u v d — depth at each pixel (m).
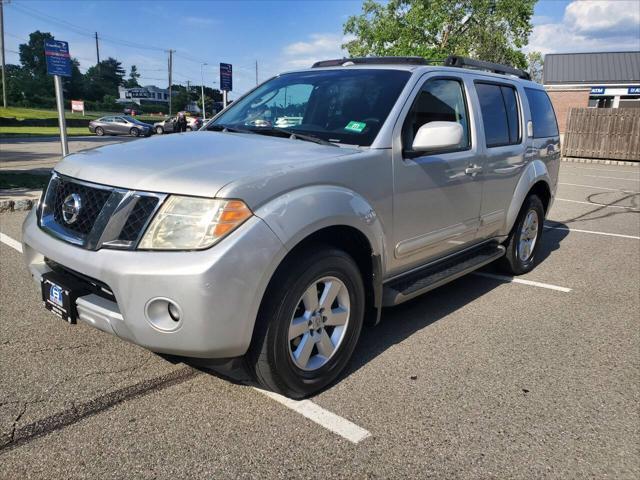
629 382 3.41
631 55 37.81
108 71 136.88
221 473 2.44
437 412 2.98
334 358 3.17
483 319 4.43
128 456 2.53
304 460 2.54
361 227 3.14
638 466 2.58
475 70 4.73
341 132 3.56
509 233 5.33
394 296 3.57
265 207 2.66
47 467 2.43
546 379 3.41
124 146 3.37
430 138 3.36
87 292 2.87
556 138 6.07
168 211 2.58
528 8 24.83
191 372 3.32
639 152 20.89
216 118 4.38
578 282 5.56
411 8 25.33
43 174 11.35
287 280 2.78
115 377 3.23
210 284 2.47
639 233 8.14
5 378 3.17
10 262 5.32
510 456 2.62
